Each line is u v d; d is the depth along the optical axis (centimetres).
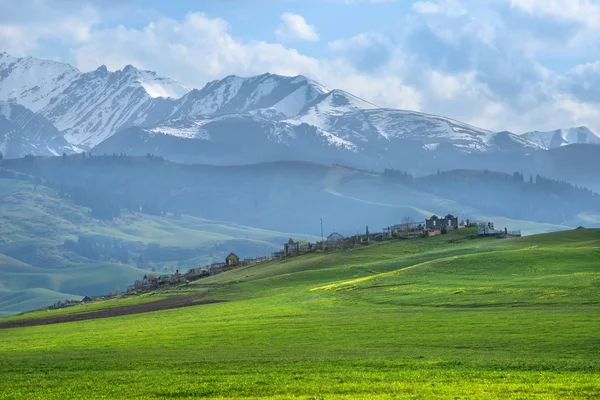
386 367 8025
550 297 14038
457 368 7775
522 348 9206
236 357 9469
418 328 11588
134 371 8500
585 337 9588
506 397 6088
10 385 7694
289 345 10706
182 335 12756
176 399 6600
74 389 7269
